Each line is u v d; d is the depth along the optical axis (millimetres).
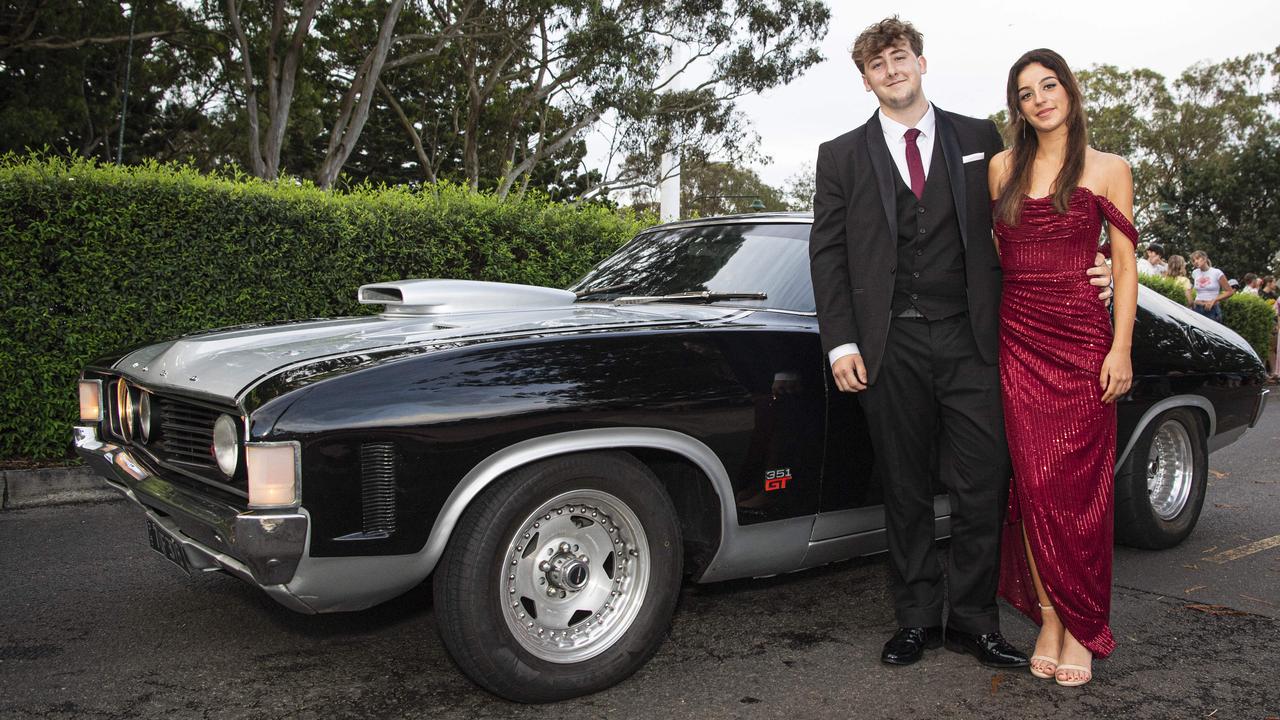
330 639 3104
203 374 2539
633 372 2582
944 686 2713
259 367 2445
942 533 3439
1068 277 2625
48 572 3840
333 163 19375
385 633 3160
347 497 2234
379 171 36844
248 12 20156
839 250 2836
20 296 5414
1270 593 3654
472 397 2350
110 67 25906
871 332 2738
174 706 2572
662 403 2592
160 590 3609
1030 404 2672
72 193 5473
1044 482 2645
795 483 2916
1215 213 43250
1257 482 6039
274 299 6109
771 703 2590
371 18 24391
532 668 2504
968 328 2748
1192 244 42688
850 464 3045
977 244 2732
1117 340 2617
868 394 2812
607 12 21172
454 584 2400
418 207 6672
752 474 2820
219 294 5930
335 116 32688
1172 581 3809
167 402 2711
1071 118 2613
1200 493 4375
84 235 5527
